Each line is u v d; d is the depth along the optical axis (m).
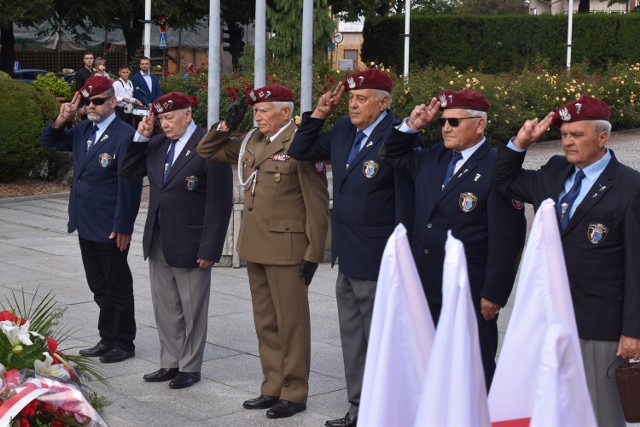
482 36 38.38
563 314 2.77
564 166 4.77
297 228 6.33
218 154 6.63
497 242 5.18
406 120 5.52
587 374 4.63
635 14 36.78
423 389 2.54
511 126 23.25
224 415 6.33
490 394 2.83
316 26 26.05
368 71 5.82
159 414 6.32
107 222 7.41
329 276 10.45
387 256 2.72
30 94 16.25
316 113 6.04
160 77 24.12
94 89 7.44
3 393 4.42
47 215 14.50
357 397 6.05
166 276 6.96
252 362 7.50
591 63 37.19
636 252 4.47
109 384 6.91
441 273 5.41
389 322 2.68
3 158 16.05
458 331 2.51
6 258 11.28
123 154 7.25
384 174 5.78
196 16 38.88
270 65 23.64
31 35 44.50
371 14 41.19
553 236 2.81
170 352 7.00
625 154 22.48
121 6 36.41
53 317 5.79
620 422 4.66
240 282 10.15
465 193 5.32
